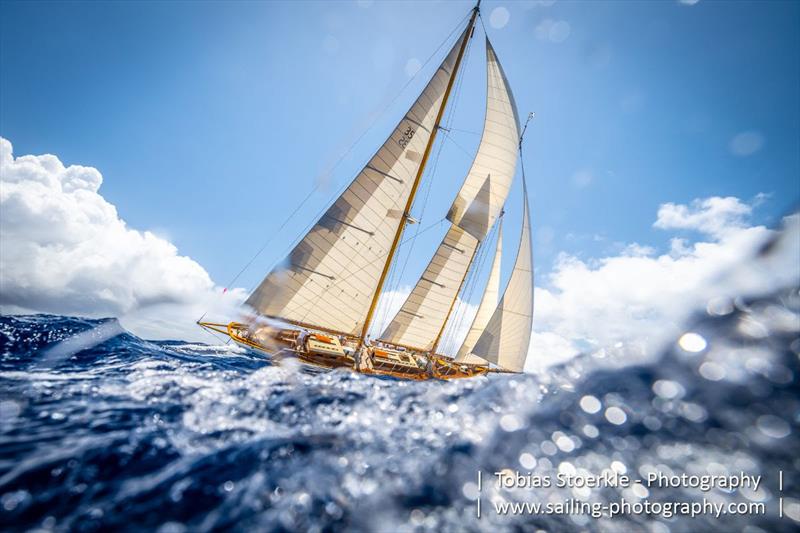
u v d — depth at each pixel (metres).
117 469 2.90
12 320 8.02
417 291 19.59
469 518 2.41
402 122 16.06
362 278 16.39
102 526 2.26
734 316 3.79
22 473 2.75
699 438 2.74
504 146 19.19
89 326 9.09
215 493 2.62
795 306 3.50
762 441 2.56
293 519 2.37
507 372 19.69
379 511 2.48
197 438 3.52
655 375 3.63
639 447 2.83
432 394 4.71
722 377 3.21
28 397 4.37
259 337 14.29
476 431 3.52
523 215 21.66
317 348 13.80
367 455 3.19
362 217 15.84
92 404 4.28
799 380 2.85
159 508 2.44
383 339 19.28
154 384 5.20
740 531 2.10
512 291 20.88
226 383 5.37
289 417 4.07
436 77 16.94
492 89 19.12
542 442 3.16
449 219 20.16
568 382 4.14
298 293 15.29
